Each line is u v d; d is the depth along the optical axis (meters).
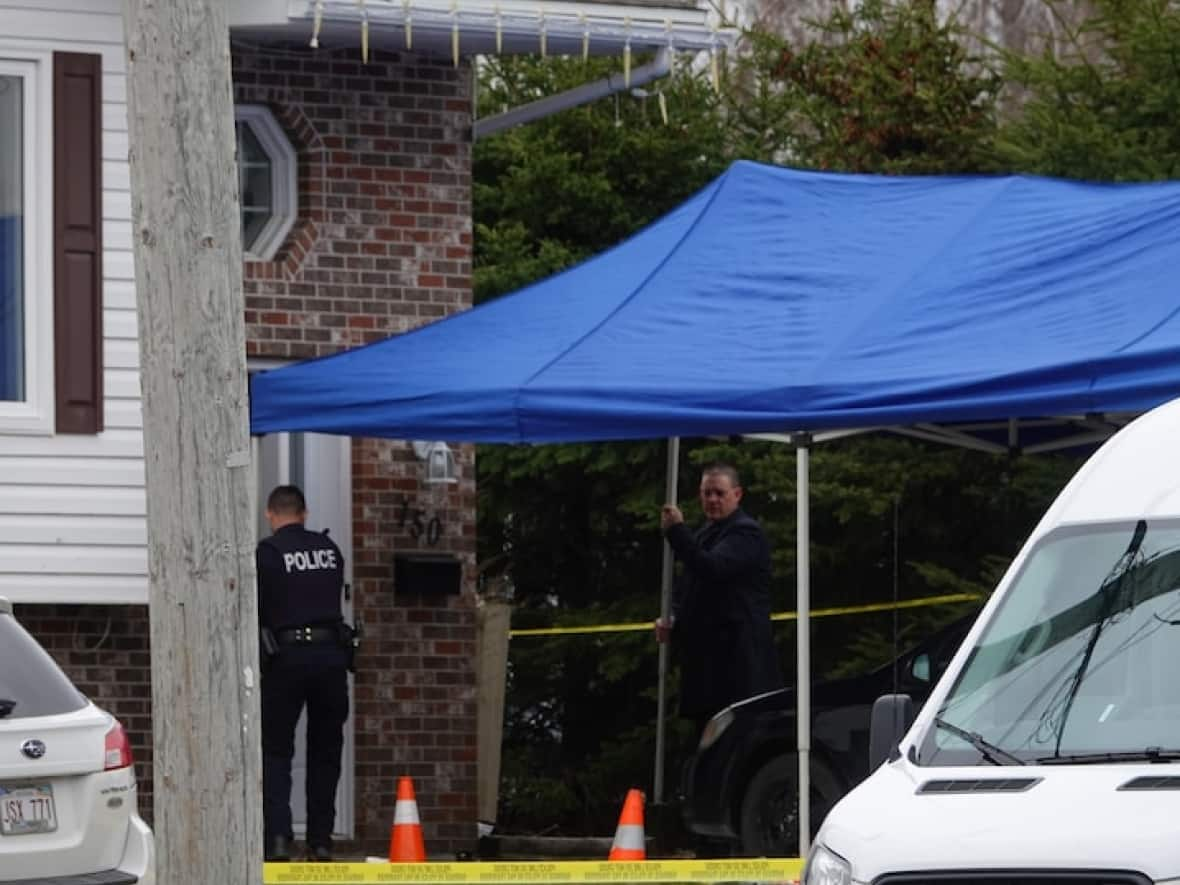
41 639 34.22
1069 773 17.00
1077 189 33.03
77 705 24.33
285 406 31.53
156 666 18.86
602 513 51.75
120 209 33.53
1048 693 18.00
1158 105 45.91
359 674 36.44
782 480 46.38
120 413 33.34
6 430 32.97
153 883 24.31
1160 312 27.95
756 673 33.66
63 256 33.25
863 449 47.06
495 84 53.69
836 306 30.64
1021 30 67.50
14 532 32.94
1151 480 18.81
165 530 18.75
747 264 32.50
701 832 33.16
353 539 36.59
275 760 32.38
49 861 23.59
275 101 36.50
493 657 38.38
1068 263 30.30
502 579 40.53
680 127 53.34
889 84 51.75
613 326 31.39
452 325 32.69
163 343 18.75
